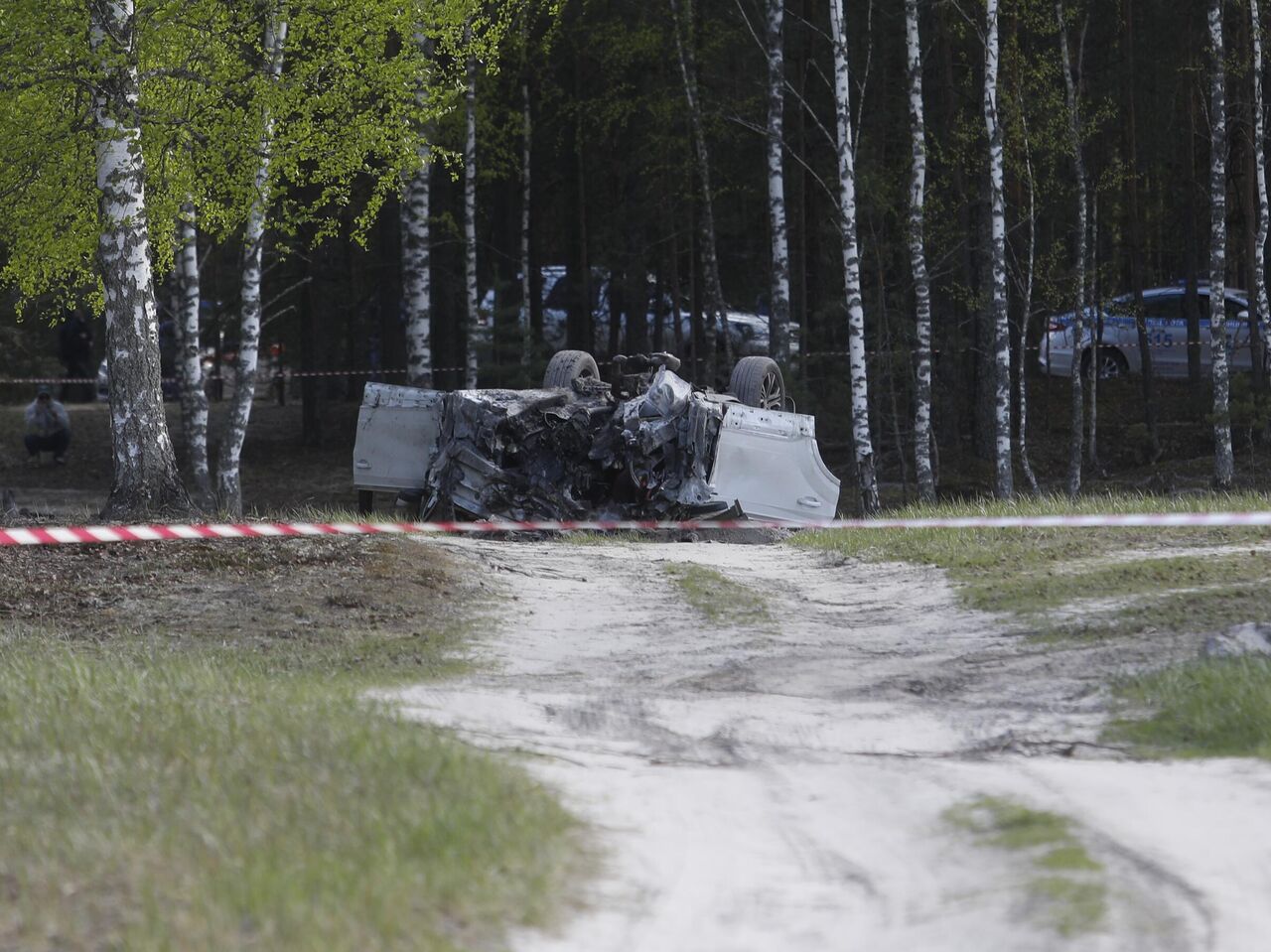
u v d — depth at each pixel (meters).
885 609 41.41
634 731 27.72
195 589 42.00
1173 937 15.66
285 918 15.39
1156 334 124.00
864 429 84.12
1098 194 113.31
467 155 106.75
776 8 97.38
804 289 113.50
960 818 20.78
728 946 16.05
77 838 17.77
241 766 21.27
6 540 39.00
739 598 42.69
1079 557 45.16
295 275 129.00
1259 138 97.88
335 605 40.69
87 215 60.53
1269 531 46.78
